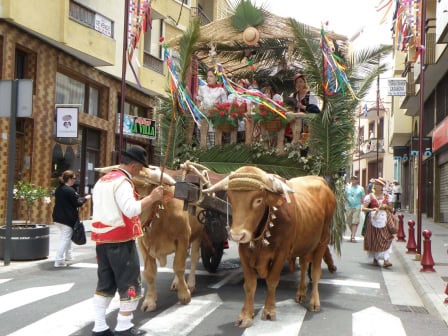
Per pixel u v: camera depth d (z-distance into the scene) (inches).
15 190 441.4
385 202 419.8
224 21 385.4
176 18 951.0
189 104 331.0
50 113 647.8
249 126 350.3
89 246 499.2
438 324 245.9
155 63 904.9
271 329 225.6
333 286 331.9
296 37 358.0
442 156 844.6
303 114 344.5
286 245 229.6
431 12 736.3
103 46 711.1
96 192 198.7
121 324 197.3
